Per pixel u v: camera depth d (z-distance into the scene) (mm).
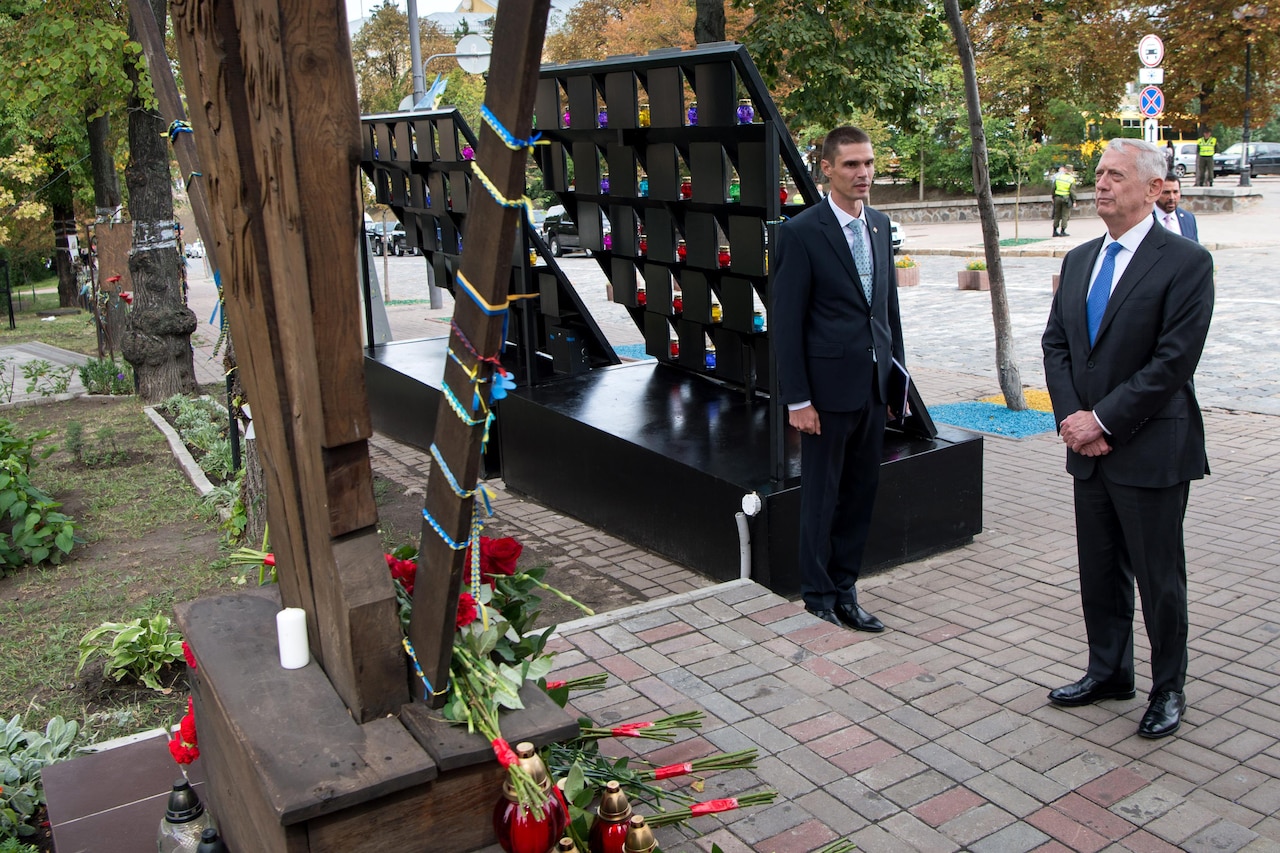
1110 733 3658
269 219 2172
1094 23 25875
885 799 3125
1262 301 13602
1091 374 3678
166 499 7285
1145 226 3592
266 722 2232
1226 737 3629
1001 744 3453
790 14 9594
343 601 2186
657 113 6016
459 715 2199
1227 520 6004
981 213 8586
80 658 4488
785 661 4055
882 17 9664
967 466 5746
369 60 55281
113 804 3266
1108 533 3734
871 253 4531
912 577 5410
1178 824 3006
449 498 2053
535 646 2641
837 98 9820
